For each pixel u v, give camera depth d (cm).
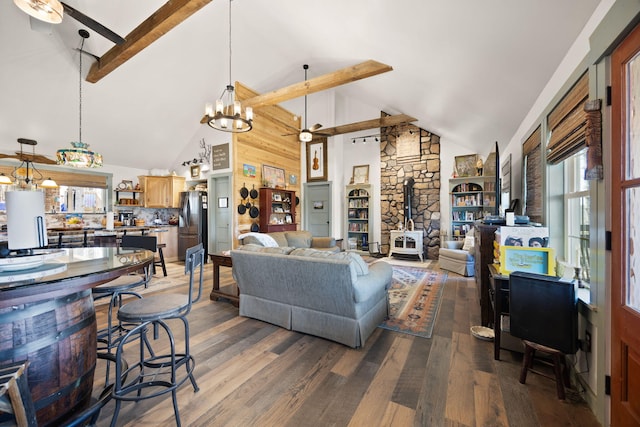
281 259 244
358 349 223
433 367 196
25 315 112
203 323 278
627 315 127
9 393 75
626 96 129
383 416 149
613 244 137
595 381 151
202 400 163
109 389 146
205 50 483
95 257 172
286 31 459
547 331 166
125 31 378
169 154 688
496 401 160
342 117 766
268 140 679
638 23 117
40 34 353
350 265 212
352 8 282
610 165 140
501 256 212
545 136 238
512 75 246
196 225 641
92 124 515
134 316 144
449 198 632
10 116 436
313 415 151
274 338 244
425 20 234
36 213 141
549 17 166
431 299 353
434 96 402
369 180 750
